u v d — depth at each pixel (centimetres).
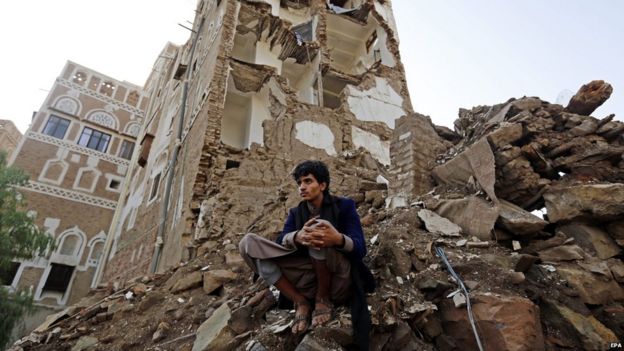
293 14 1698
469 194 415
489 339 231
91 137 2239
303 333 231
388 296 262
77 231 1902
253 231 619
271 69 1240
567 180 393
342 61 2089
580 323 254
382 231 378
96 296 648
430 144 533
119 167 2239
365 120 1308
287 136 1040
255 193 825
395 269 304
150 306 446
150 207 1240
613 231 335
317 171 268
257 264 240
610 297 287
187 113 1299
